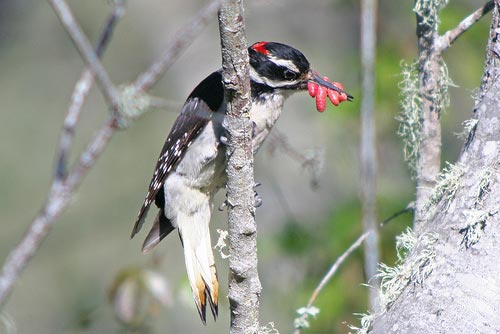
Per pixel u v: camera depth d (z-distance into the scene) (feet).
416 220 23.67
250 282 22.08
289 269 38.50
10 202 64.39
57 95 66.49
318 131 41.65
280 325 37.91
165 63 17.67
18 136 67.05
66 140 18.40
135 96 17.93
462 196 18.88
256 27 47.80
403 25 40.16
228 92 20.83
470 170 18.98
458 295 18.17
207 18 17.51
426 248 19.07
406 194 36.94
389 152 37.73
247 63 20.52
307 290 37.65
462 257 18.35
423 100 24.63
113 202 59.57
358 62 40.96
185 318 47.70
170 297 32.96
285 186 42.52
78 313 42.73
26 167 66.03
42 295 55.72
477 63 39.14
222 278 45.29
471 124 19.39
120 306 32.60
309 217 41.09
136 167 61.31
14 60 63.93
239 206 21.72
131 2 57.47
